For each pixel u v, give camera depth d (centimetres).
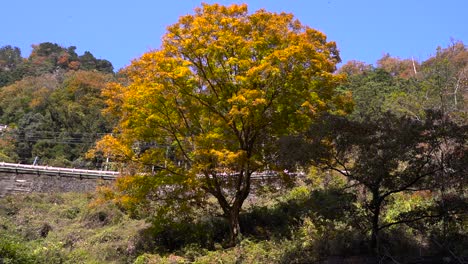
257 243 1828
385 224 1586
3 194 3762
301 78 1798
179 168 1955
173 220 2106
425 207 1573
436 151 1368
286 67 1766
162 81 1823
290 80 1806
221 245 1923
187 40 1825
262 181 2120
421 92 2731
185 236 2055
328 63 1856
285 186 2034
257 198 2616
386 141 1344
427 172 1377
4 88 8225
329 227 1648
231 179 2020
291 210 2109
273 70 1723
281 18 1925
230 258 1708
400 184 1423
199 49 1839
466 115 2217
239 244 1838
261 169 1859
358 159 1388
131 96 1877
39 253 1800
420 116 2500
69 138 6328
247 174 1962
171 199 1967
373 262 1454
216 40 1823
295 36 1838
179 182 1891
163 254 1955
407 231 1602
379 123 1415
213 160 1852
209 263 1708
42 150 6266
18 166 4112
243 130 1898
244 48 1823
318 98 1877
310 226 1806
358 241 1550
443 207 1393
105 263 1936
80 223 2658
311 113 1791
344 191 1673
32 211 2909
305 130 1667
